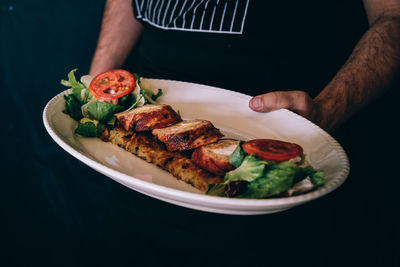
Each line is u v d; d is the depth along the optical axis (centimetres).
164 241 152
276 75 154
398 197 206
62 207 324
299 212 159
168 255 155
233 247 147
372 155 214
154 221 151
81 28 295
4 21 307
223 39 152
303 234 158
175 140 123
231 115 147
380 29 150
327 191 88
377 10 157
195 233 146
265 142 105
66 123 139
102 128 137
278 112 136
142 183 93
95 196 310
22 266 291
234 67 155
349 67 145
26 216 328
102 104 136
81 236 312
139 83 152
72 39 302
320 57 157
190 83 162
